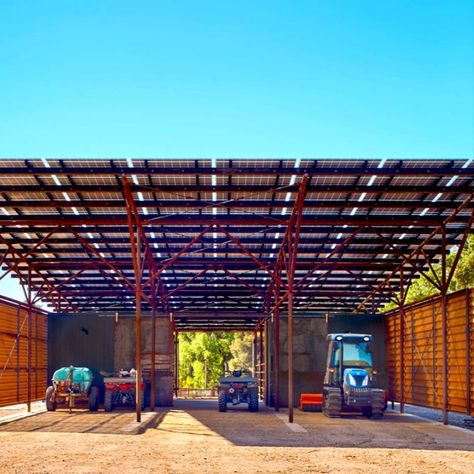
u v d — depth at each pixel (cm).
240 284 3058
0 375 2325
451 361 2180
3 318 2373
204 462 1306
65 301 3344
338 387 2444
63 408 2750
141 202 2072
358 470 1223
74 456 1383
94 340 2866
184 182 1944
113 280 2717
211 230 2238
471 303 2011
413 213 2156
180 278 2961
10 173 1830
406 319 2700
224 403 2580
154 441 1641
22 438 1702
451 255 4088
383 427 2041
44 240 2292
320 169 1841
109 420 2200
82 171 1833
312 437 1747
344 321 2947
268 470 1214
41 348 2936
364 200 2062
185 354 6944
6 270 2541
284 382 2903
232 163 1852
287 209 2138
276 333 2652
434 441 1700
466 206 2077
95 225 2184
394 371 2862
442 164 1833
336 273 2862
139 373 2109
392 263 2666
